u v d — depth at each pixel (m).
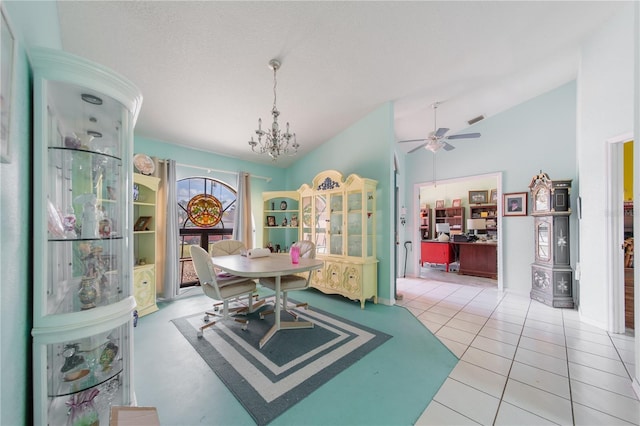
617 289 2.50
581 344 2.25
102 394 1.28
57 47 1.68
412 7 2.02
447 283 4.73
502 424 1.36
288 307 3.21
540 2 2.12
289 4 1.88
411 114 4.12
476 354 2.08
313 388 1.64
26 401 1.00
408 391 1.62
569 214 3.29
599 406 1.49
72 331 1.08
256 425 1.35
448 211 7.32
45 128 1.05
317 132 4.04
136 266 2.91
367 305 3.40
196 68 2.37
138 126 3.18
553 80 3.49
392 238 3.46
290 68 2.54
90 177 1.31
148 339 2.32
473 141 4.57
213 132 3.54
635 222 1.61
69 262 1.25
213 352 2.09
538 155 3.84
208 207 4.26
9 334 0.83
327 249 3.82
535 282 3.62
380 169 3.56
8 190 0.82
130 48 2.05
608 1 2.23
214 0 1.77
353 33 2.21
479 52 2.65
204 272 2.44
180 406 1.48
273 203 4.93
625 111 2.34
